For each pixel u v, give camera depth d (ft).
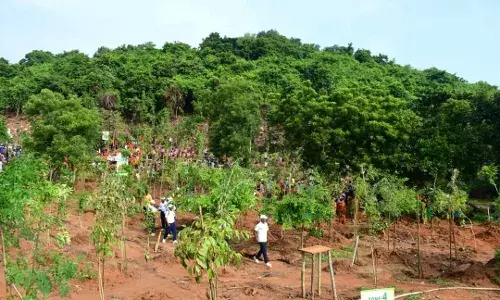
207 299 39.47
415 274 52.90
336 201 84.07
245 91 127.95
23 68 267.59
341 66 264.72
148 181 104.78
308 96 113.19
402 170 100.68
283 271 52.49
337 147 103.14
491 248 73.36
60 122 97.60
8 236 24.52
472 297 42.52
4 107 209.36
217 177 66.28
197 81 219.61
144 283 43.91
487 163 98.48
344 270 53.26
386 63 312.50
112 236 33.04
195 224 24.82
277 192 79.41
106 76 213.25
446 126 103.91
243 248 63.31
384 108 105.19
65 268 26.45
